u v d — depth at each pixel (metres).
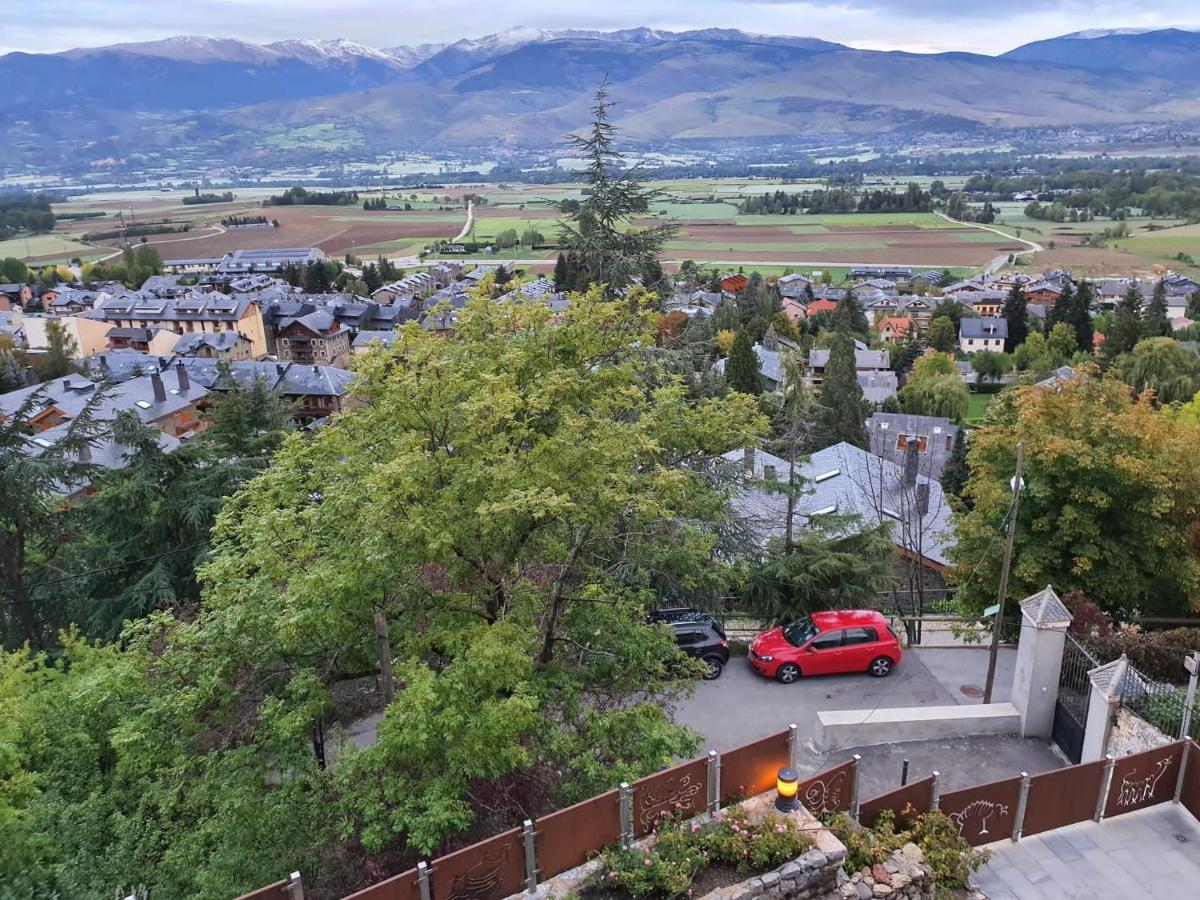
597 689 15.55
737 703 19.05
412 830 11.40
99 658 17.55
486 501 12.97
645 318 21.05
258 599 14.33
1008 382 108.56
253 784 12.89
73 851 12.66
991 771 15.02
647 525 17.77
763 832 10.48
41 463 24.98
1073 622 18.81
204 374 83.81
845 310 119.44
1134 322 95.56
